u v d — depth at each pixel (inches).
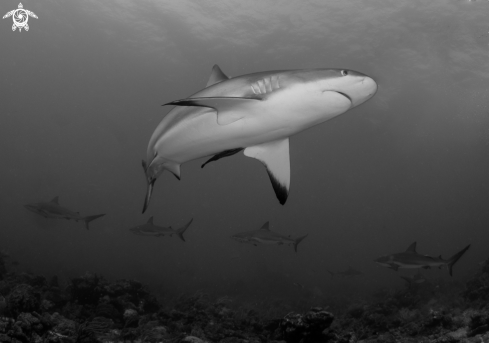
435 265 355.6
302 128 112.9
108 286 336.2
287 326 228.1
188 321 308.5
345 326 373.7
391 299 460.4
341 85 99.3
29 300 227.0
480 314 264.5
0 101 2086.6
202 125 128.6
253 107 108.8
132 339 251.0
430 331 297.7
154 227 437.4
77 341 219.8
